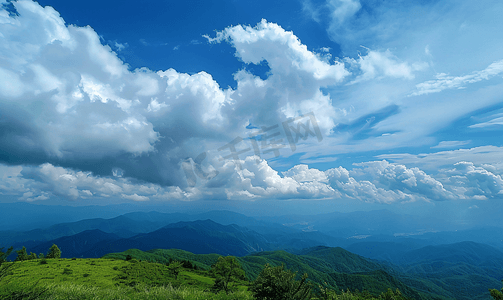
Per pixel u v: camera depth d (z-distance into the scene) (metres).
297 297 14.41
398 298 31.97
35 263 70.00
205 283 55.62
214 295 22.39
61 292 19.86
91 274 53.94
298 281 15.16
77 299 19.05
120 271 60.72
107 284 43.41
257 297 15.59
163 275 56.59
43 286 19.53
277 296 14.58
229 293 23.22
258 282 15.66
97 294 21.00
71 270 56.72
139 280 46.50
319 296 21.03
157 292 22.23
